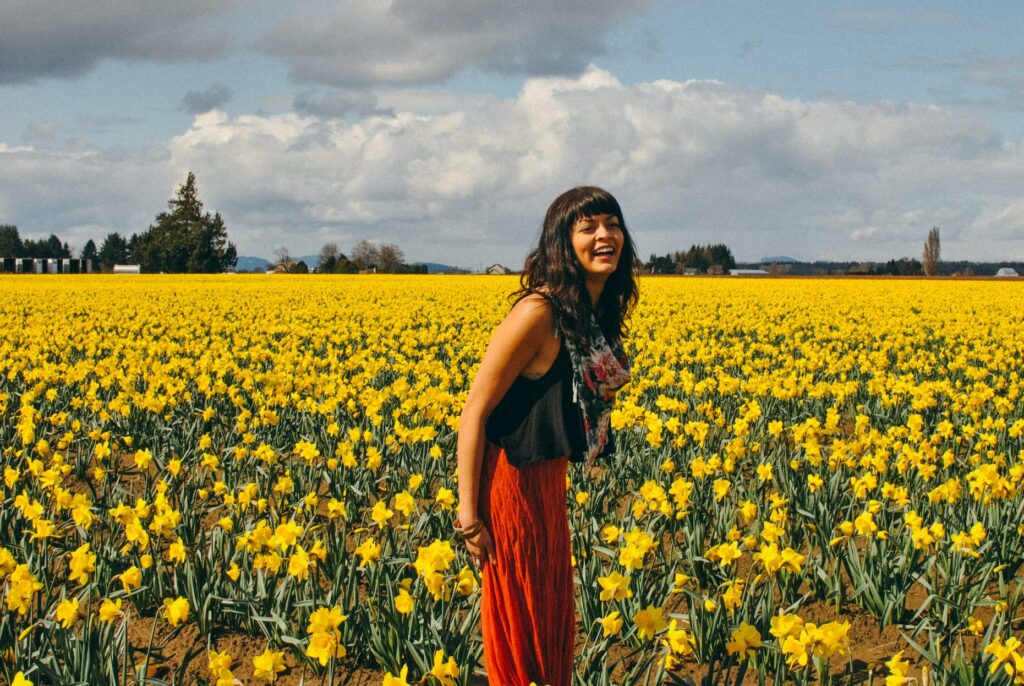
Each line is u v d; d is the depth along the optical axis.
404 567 5.61
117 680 4.02
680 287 41.25
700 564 5.75
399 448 8.09
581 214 3.36
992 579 5.85
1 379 12.30
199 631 5.21
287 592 4.98
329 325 20.89
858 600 5.50
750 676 4.64
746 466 8.62
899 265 93.25
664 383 11.17
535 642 3.46
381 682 4.70
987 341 18.38
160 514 5.50
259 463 8.09
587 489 7.02
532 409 3.42
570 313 3.35
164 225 110.12
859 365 14.59
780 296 33.25
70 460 8.97
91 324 21.00
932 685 4.16
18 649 4.33
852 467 7.30
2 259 79.69
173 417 10.12
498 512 3.48
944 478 7.41
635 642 4.83
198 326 21.14
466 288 39.34
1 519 6.10
